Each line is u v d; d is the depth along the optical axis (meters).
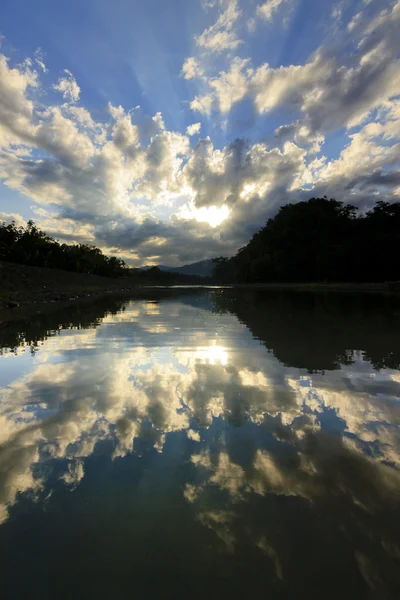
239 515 1.81
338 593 1.38
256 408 3.24
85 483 2.08
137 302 20.16
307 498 1.93
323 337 7.15
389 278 51.44
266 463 2.29
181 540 1.65
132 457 2.37
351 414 3.09
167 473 2.18
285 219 67.56
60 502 1.91
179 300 22.30
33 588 1.42
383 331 7.85
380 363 4.90
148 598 1.36
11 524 1.75
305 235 61.56
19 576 1.47
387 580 1.44
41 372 4.57
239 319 10.69
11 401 3.46
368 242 52.69
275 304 17.09
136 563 1.52
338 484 2.05
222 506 1.87
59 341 6.91
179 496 1.96
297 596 1.37
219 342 6.68
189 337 7.30
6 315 12.40
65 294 24.81
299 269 61.84
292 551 1.58
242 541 1.64
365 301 18.00
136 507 1.87
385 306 14.60
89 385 3.97
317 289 38.97
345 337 7.11
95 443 2.57
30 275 28.53
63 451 2.46
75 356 5.52
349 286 42.19
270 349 5.95
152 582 1.43
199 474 2.17
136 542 1.64
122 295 30.38
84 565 1.52
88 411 3.18
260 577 1.45
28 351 5.93
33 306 16.70
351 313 11.85
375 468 2.22
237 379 4.16
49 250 47.44
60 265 49.31
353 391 3.70
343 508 1.85
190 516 1.80
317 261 57.47
